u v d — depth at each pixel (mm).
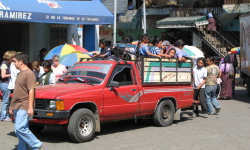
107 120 8281
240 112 12281
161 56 9711
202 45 24781
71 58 11555
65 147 7301
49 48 16891
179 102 10031
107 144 7586
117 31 28188
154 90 9273
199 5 26625
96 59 9445
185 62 10109
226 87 16109
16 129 6172
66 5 14914
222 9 24828
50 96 7367
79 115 7562
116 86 8141
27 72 6203
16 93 6219
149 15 27000
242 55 17734
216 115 11633
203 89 11555
